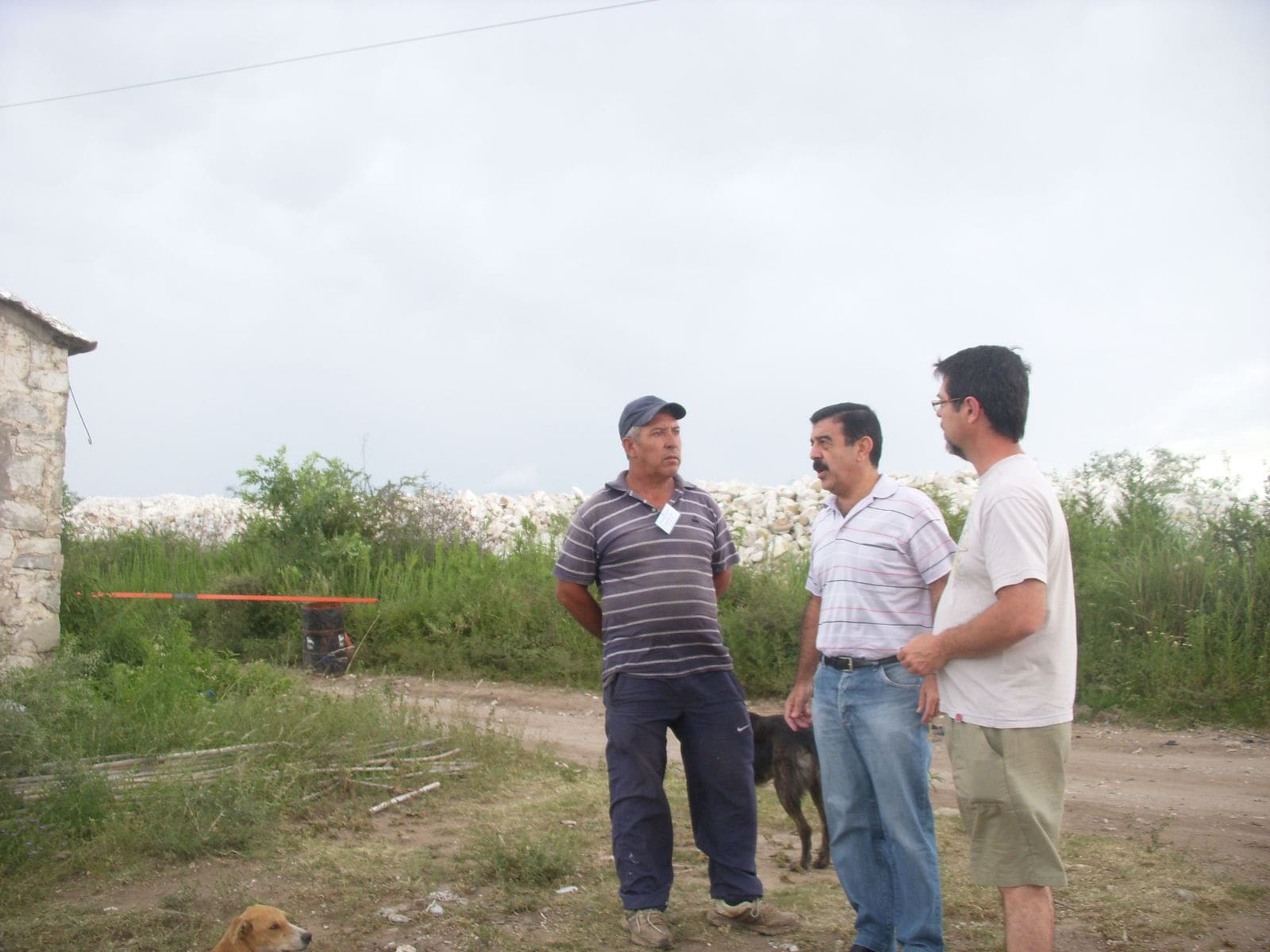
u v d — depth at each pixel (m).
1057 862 3.28
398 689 12.12
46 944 4.43
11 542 9.04
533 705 11.39
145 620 12.02
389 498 17.22
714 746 4.57
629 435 4.63
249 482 16.78
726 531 4.94
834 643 4.04
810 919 4.71
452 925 4.60
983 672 3.35
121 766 6.76
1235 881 5.13
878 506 4.08
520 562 15.16
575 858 5.49
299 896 4.97
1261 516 11.98
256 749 7.14
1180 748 8.82
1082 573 11.81
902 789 3.86
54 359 9.46
